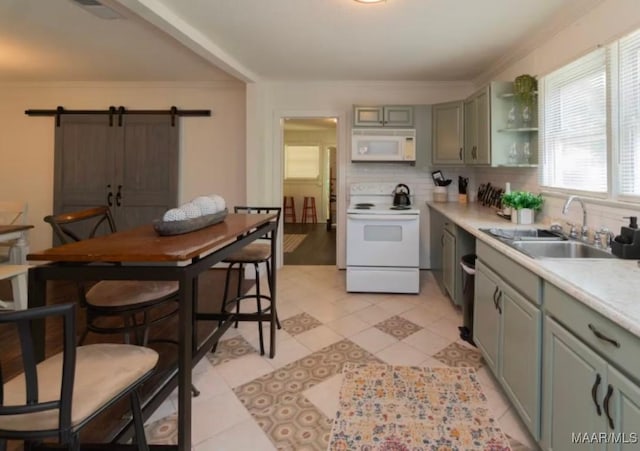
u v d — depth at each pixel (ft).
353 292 12.60
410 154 13.79
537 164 9.68
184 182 15.78
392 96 14.82
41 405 3.00
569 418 4.34
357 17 8.63
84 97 15.72
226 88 15.47
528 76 9.49
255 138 14.24
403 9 8.18
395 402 6.52
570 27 8.16
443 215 11.93
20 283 9.45
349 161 15.26
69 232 6.51
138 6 7.57
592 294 3.94
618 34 6.54
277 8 8.18
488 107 10.42
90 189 15.74
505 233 7.82
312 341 8.98
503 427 5.85
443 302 11.62
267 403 6.56
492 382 7.12
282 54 11.32
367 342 8.89
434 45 10.39
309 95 14.93
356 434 5.74
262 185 14.79
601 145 7.26
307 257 18.24
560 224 8.27
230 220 7.69
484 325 7.33
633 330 3.19
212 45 10.38
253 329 9.72
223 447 5.50
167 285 6.21
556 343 4.64
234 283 13.74
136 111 15.52
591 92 7.57
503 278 6.37
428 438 5.62
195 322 8.12
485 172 13.82
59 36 10.33
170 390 5.39
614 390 3.56
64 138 15.66
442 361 7.95
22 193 16.07
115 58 12.31
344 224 15.53
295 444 5.55
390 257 12.37
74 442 3.20
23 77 14.74
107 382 3.59
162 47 11.23
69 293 12.66
